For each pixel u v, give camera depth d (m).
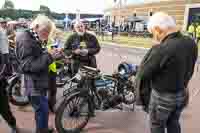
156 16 3.25
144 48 24.27
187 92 3.45
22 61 3.77
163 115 3.29
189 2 40.97
